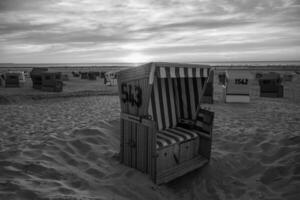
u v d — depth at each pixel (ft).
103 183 9.68
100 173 10.66
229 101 36.35
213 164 12.41
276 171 11.37
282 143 14.66
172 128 12.96
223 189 10.57
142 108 10.09
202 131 12.25
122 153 11.85
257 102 37.60
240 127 19.84
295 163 11.54
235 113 27.14
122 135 11.74
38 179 9.20
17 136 15.88
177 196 9.80
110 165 11.68
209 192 10.37
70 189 8.64
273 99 43.24
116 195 8.74
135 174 10.44
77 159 12.07
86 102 35.24
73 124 20.03
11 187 8.22
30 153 12.01
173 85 13.20
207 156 12.13
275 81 46.98
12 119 21.94
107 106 31.14
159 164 10.28
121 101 11.76
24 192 7.94
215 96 45.55
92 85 71.51
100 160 12.17
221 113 27.09
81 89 58.18
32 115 24.29
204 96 35.45
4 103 33.76
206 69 11.24
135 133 10.73
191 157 12.05
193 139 11.99
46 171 10.08
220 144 15.89
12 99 36.22
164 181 9.87
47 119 22.24
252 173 11.93
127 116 11.17
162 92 12.62
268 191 9.95
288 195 9.31
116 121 19.45
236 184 10.93
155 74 9.48
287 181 10.32
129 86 10.86
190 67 10.41
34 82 57.16
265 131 17.98
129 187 9.42
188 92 12.78
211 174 11.61
